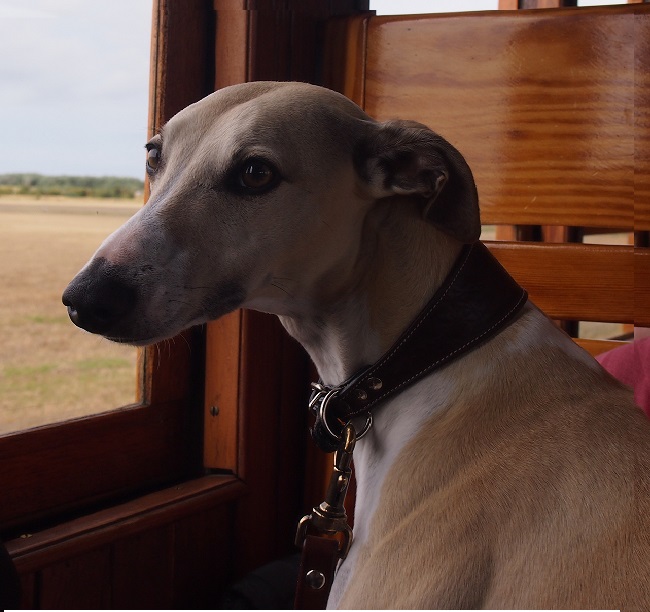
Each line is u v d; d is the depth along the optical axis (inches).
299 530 44.3
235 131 41.9
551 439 39.1
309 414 72.4
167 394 65.0
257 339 65.9
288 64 67.3
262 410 67.3
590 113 63.2
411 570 37.1
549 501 36.6
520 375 42.2
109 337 40.2
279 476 70.1
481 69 65.6
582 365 43.6
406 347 43.3
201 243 41.3
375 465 43.8
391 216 44.4
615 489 36.4
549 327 45.2
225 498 64.4
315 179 42.3
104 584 56.2
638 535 34.6
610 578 33.7
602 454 38.0
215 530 65.1
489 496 37.5
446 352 43.0
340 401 43.8
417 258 43.9
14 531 54.6
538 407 40.9
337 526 43.1
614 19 62.2
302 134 42.3
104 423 60.0
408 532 38.5
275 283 43.6
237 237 41.7
